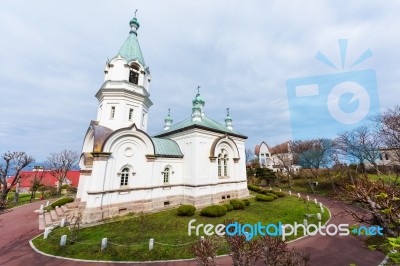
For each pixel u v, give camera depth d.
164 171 21.91
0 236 15.09
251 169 50.91
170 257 10.77
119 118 20.52
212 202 22.67
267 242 6.29
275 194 28.64
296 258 6.05
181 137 24.73
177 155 23.02
